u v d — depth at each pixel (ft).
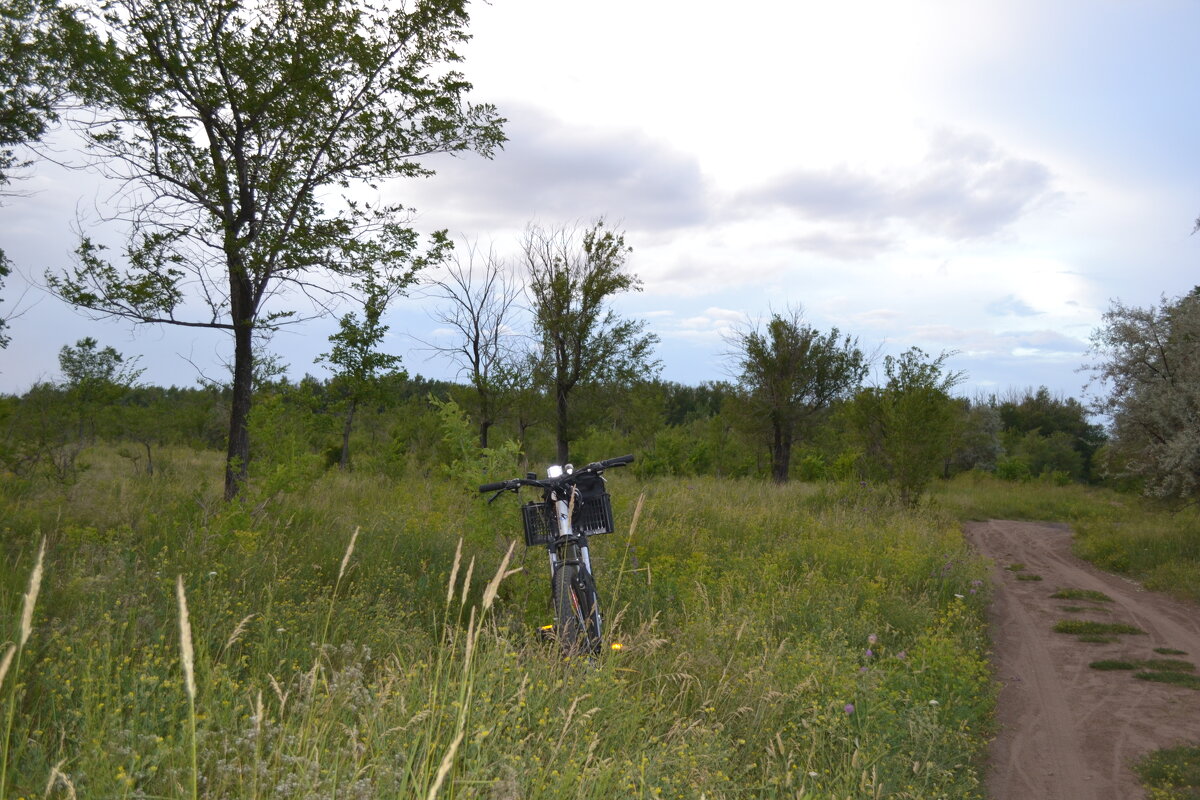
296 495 31.68
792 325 108.17
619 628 18.21
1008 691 22.66
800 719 15.31
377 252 38.50
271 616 15.02
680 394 223.10
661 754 11.99
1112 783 16.22
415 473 68.90
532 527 18.38
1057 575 45.88
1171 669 25.09
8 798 7.85
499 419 75.77
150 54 36.27
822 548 36.17
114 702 10.18
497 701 12.10
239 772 8.80
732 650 18.03
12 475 37.86
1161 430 53.26
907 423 68.28
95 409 55.57
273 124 37.55
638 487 62.44
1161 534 51.29
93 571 16.49
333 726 10.73
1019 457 171.01
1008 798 15.43
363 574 22.34
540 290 77.77
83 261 35.50
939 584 33.83
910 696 17.74
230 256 36.73
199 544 21.18
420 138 40.06
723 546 36.68
